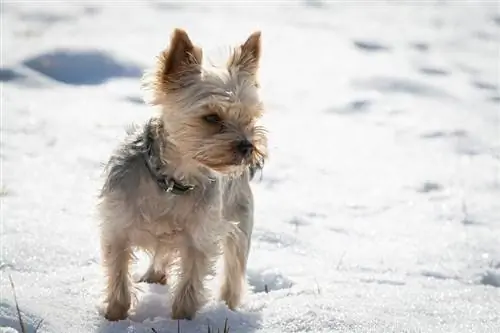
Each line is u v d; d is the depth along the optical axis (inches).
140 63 781.3
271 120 687.1
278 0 1238.9
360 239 441.4
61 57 764.6
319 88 796.0
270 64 873.5
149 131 299.4
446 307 331.0
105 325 290.8
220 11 1120.2
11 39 826.8
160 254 313.6
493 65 941.2
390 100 772.6
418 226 468.8
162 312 319.0
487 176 576.7
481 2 1328.7
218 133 296.4
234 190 334.0
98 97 689.0
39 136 571.2
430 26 1141.7
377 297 340.2
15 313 283.4
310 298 334.3
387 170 580.1
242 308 332.2
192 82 301.7
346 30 1073.5
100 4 1076.5
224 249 342.3
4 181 470.9
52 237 378.0
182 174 294.8
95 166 516.4
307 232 443.2
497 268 405.7
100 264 348.2
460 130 686.5
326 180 548.1
